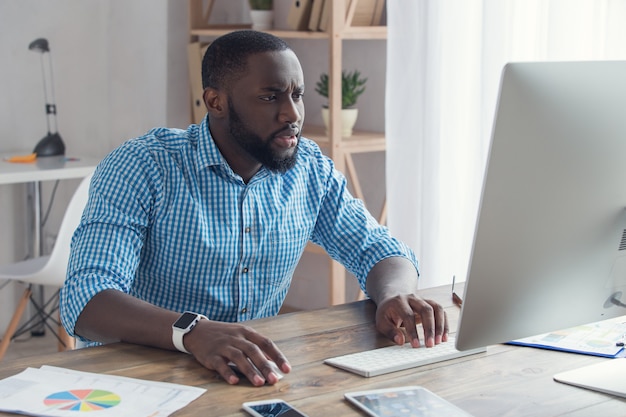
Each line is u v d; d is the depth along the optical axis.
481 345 1.23
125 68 3.90
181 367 1.32
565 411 1.17
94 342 1.62
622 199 1.25
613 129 1.21
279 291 1.79
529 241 1.20
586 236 1.24
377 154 3.36
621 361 1.35
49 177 3.27
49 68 3.83
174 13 3.70
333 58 2.97
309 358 1.37
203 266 1.66
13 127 3.78
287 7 3.64
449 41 2.57
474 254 1.17
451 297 1.73
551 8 2.27
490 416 1.15
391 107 2.74
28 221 3.68
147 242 1.66
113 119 4.00
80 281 1.48
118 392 1.21
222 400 1.19
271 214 1.70
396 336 1.44
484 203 1.16
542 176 1.18
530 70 1.14
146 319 1.40
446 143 2.60
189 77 3.68
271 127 1.56
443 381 1.28
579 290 1.28
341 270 3.17
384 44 3.25
